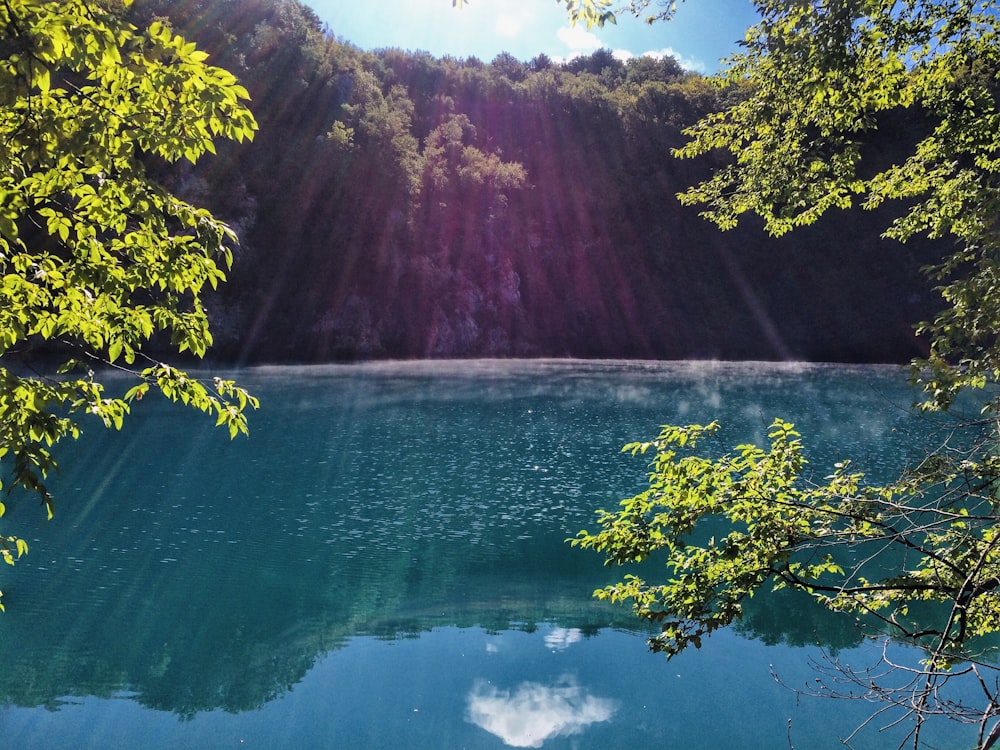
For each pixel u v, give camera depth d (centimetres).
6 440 352
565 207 9719
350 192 7644
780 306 8800
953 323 464
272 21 8631
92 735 740
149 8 6738
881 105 613
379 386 4572
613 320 9244
